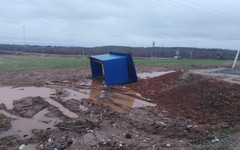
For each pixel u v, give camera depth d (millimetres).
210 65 27000
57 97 9602
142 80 14539
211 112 6969
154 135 5367
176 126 5953
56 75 17328
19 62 31359
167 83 12508
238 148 4223
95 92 10992
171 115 7133
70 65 27062
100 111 7426
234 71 17156
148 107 8227
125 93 10781
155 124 6094
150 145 4754
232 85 8477
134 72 13906
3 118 6660
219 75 13469
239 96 7406
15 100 8945
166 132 5523
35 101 8727
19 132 5633
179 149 4500
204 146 4441
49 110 7625
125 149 4574
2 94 10070
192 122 6355
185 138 5145
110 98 9625
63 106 8203
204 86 8898
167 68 24281
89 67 24781
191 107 7625
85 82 14430
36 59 41531
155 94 10430
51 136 5285
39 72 18938
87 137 5262
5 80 14055
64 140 5055
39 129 5812
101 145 4812
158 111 7664
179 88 10000
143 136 5289
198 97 8180
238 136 4887
